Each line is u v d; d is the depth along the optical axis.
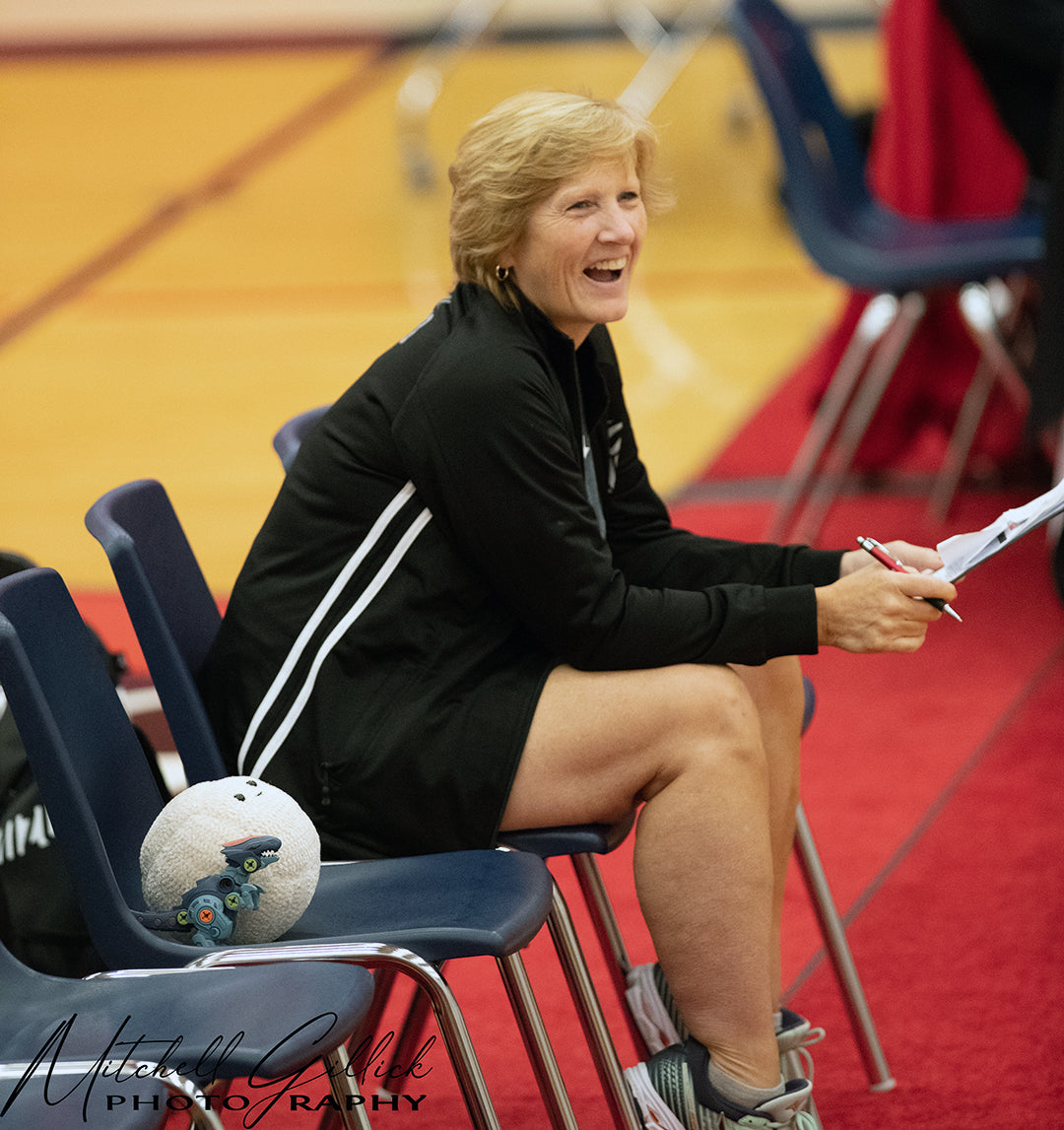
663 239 26.84
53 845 6.80
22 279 25.69
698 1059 6.07
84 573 14.63
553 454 6.11
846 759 11.14
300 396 19.81
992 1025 7.93
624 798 6.12
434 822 6.13
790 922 9.10
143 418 19.28
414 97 28.69
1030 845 9.75
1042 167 13.99
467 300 6.52
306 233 27.78
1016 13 13.41
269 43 43.41
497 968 8.82
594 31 41.22
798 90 14.39
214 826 5.42
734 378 20.28
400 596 6.25
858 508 15.65
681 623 6.14
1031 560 14.60
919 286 13.26
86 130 35.59
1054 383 11.23
